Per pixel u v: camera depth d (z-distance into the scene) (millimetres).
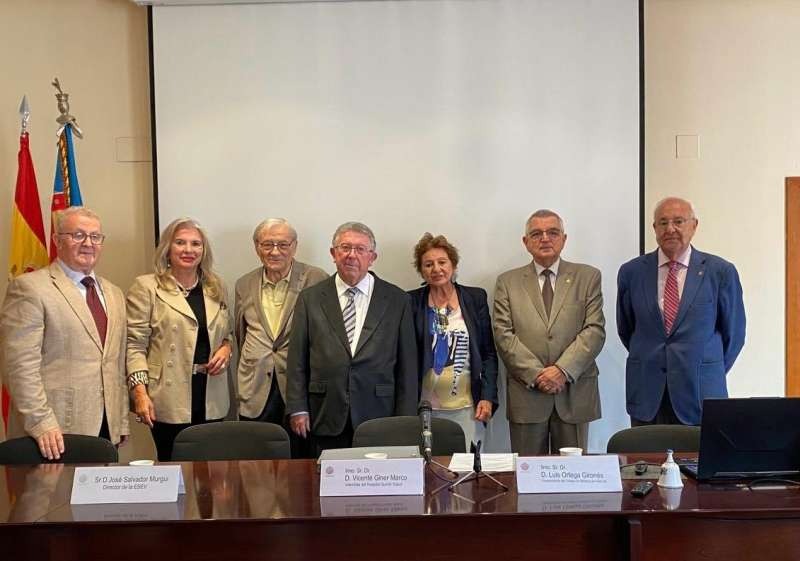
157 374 3539
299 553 2092
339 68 4148
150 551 2090
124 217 4359
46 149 4250
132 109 4348
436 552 2086
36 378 3102
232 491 2336
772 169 4395
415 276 4180
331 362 3445
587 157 4117
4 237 4145
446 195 4164
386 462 2283
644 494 2182
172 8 4160
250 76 4160
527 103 4125
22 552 2092
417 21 4133
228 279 4195
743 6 4359
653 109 4391
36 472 2643
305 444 3686
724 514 2045
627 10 4082
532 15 4109
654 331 3533
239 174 4180
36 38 4219
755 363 4410
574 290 3783
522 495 2227
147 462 2586
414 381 3520
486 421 3756
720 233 4406
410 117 4152
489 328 3879
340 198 4180
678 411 3441
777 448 2299
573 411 3705
